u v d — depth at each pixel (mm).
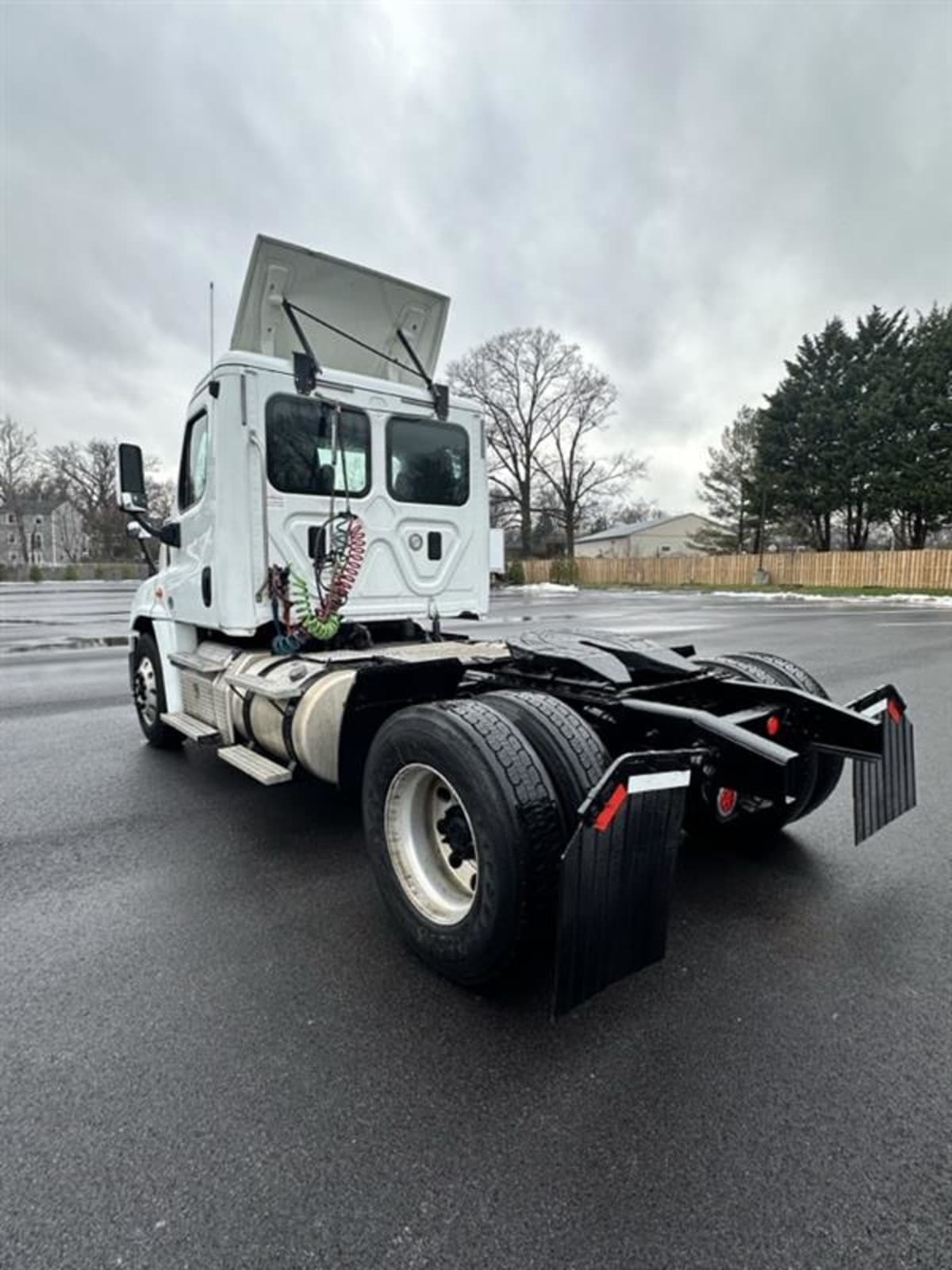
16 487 56875
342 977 2318
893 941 2525
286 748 3371
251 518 3680
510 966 2145
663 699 3023
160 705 4910
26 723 6020
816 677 7824
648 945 2066
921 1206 1449
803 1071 1856
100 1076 1841
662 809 2074
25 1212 1440
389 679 3256
